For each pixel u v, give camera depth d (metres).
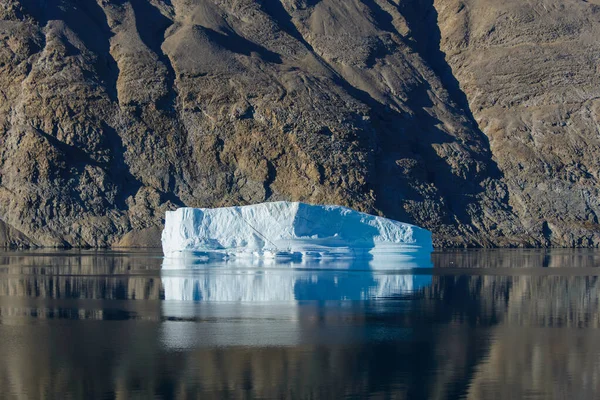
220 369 84.31
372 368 85.06
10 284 146.12
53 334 99.62
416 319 110.62
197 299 128.00
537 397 76.12
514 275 170.12
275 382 80.06
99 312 115.06
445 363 87.06
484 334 101.00
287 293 135.12
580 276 168.38
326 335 99.81
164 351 91.38
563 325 106.88
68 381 80.19
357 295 133.38
